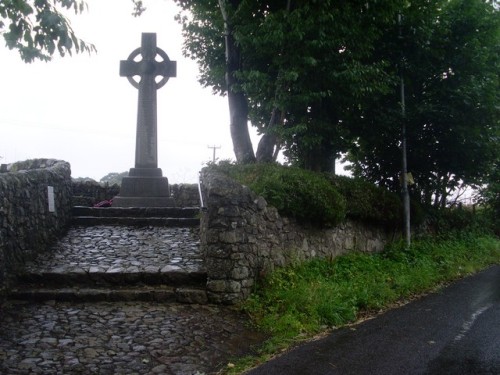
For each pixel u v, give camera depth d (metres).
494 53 13.37
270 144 11.53
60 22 4.84
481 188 18.33
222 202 7.29
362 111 12.65
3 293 6.66
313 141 11.55
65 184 10.16
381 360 5.29
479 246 14.47
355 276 8.63
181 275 7.43
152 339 5.68
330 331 6.44
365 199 10.70
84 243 9.01
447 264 11.21
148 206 11.55
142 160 12.00
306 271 8.17
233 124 11.81
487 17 12.84
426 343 5.88
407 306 7.89
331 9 10.24
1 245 6.74
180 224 10.48
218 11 12.31
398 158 13.95
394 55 12.52
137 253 8.48
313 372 4.96
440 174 14.86
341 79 10.55
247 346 5.78
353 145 13.59
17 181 7.46
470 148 13.41
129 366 5.00
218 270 7.11
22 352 5.13
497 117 13.13
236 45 11.45
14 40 5.04
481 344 5.85
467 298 8.51
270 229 7.98
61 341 5.47
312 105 11.91
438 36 12.73
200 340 5.77
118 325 6.03
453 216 15.85
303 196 8.67
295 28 9.64
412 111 12.60
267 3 11.20
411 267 10.27
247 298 7.12
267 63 11.50
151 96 12.06
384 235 11.90
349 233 10.39
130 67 12.10
